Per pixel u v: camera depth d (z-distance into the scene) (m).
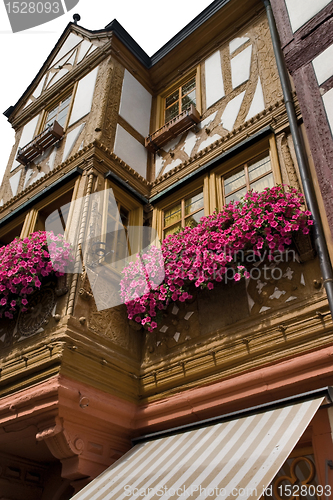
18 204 6.96
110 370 4.46
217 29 7.59
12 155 8.51
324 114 4.39
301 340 3.76
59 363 4.04
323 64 4.68
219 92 6.81
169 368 4.57
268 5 6.48
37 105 8.79
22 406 4.05
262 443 3.13
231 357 4.11
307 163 4.61
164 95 8.10
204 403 4.10
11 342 4.74
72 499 3.49
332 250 3.89
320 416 3.37
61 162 6.78
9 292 4.85
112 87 7.14
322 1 5.07
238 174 5.61
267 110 5.63
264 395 3.77
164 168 6.82
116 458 4.28
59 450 3.95
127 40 8.05
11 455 4.95
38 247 4.73
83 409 4.02
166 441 4.02
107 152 6.21
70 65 8.58
